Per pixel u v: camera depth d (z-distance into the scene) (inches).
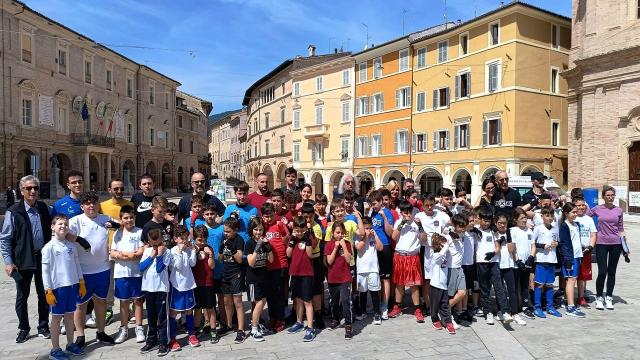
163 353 242.4
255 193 340.8
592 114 994.7
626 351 245.0
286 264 287.1
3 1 1311.5
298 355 240.8
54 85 1560.0
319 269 293.6
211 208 282.4
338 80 1737.2
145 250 256.2
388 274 310.8
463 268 299.9
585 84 1005.8
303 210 281.3
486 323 296.8
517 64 1161.4
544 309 328.2
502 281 301.1
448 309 283.3
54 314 236.8
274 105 2112.5
